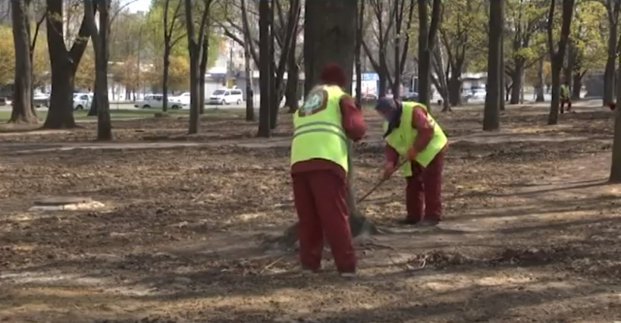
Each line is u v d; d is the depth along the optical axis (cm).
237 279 806
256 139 2927
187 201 1400
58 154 2358
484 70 8819
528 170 1856
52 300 728
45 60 8656
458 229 1084
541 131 3256
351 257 798
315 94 791
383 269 841
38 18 6675
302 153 777
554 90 3719
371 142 2684
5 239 1045
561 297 724
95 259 917
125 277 823
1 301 723
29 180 1723
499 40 3231
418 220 1134
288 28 3747
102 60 2933
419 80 2998
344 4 939
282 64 3641
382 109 1079
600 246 959
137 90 11250
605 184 1559
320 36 945
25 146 2664
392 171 1082
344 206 788
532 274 818
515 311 678
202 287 775
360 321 654
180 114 6131
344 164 780
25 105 4141
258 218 1201
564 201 1353
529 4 5966
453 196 1423
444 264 866
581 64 6938
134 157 2259
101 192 1530
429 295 736
